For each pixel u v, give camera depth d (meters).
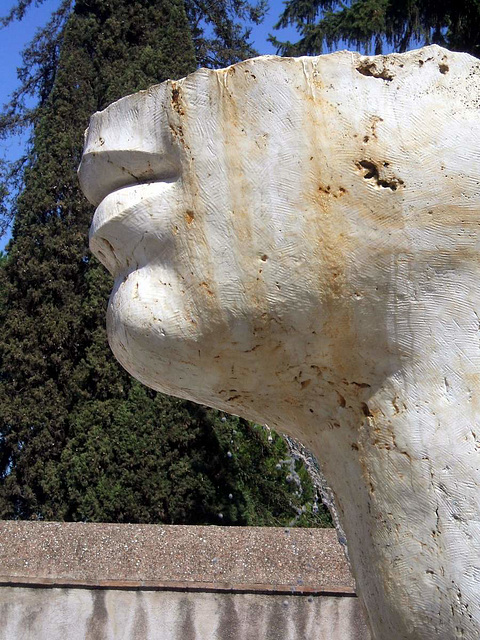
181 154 1.36
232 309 1.34
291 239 1.31
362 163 1.31
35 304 7.29
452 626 1.26
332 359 1.38
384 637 1.38
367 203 1.31
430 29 7.53
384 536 1.34
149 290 1.38
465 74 1.35
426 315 1.32
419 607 1.30
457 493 1.28
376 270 1.31
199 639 3.36
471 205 1.31
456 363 1.31
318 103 1.32
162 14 8.18
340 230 1.31
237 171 1.33
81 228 7.49
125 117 1.44
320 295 1.32
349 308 1.33
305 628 3.38
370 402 1.37
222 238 1.33
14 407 7.05
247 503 6.25
